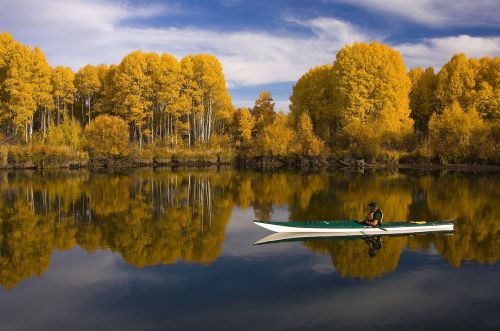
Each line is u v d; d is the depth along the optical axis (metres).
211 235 17.39
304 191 30.62
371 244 15.84
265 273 12.58
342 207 23.78
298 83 74.56
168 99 64.06
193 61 68.31
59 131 55.38
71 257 14.34
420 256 14.23
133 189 31.95
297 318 9.55
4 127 59.56
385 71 59.75
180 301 10.55
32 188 32.06
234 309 10.05
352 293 10.99
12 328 9.22
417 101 73.69
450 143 52.62
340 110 61.28
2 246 15.72
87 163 55.16
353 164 55.12
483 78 67.62
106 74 72.56
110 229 18.48
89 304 10.44
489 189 30.58
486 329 9.03
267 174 45.62
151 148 61.97
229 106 80.75
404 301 10.49
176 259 14.05
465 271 12.69
